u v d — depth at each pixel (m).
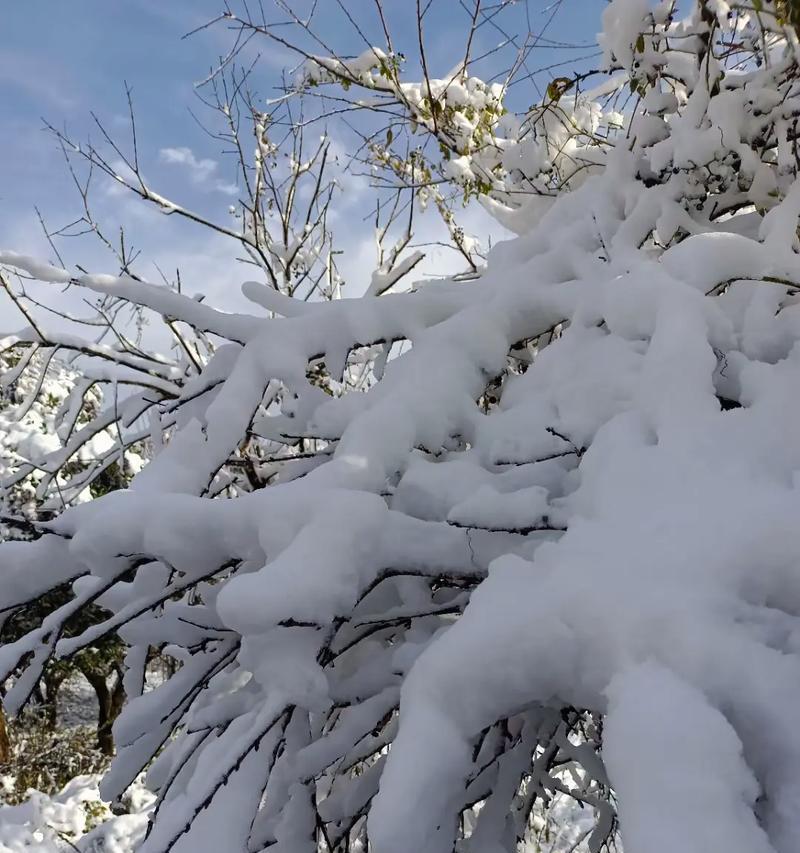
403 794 1.00
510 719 1.61
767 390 1.47
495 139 3.20
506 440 1.69
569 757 2.12
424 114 3.34
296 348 2.06
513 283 2.14
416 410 1.70
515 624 1.08
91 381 3.18
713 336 1.60
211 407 1.94
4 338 2.75
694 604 0.99
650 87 2.39
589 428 1.58
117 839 5.83
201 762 1.38
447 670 1.09
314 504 1.37
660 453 1.33
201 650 1.82
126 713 1.59
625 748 0.87
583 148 2.94
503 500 1.38
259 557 1.43
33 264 2.12
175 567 1.45
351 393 1.91
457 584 1.63
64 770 9.00
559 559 1.20
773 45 2.23
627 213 2.36
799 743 0.88
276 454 3.51
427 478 1.58
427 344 1.94
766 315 1.69
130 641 1.67
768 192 2.22
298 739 1.45
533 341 2.49
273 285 4.50
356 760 1.69
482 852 1.47
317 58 3.39
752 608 1.02
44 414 7.17
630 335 1.70
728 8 2.20
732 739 0.84
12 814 6.11
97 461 3.29
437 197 3.74
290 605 1.17
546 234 2.47
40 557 1.54
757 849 0.76
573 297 1.96
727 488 1.20
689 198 2.34
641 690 0.92
